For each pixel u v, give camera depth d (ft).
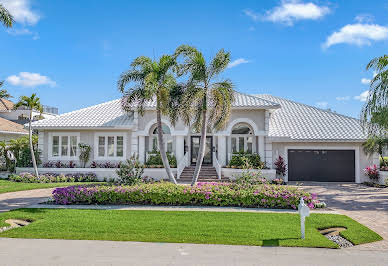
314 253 24.26
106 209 39.73
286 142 75.25
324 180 74.64
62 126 75.46
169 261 22.41
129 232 29.22
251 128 76.33
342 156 74.69
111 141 78.02
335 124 77.97
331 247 25.62
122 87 52.80
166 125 78.38
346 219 35.04
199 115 51.65
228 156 75.87
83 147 77.05
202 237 27.84
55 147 79.15
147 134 76.33
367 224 34.01
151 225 31.63
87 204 43.32
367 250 25.23
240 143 76.43
